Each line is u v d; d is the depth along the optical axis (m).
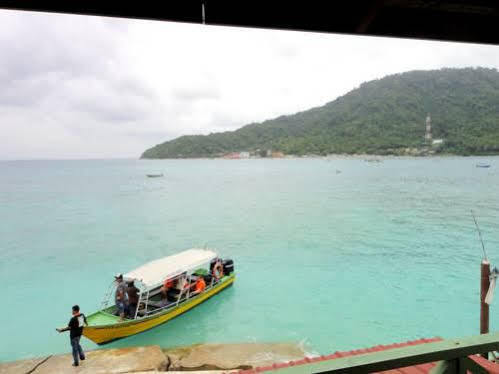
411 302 18.22
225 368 11.00
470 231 35.69
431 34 2.33
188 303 15.80
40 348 14.46
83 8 1.88
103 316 14.02
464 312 17.08
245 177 122.19
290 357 11.85
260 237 34.72
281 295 19.17
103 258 28.06
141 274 14.62
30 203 62.06
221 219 44.84
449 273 23.08
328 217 45.16
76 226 41.31
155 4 1.95
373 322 15.91
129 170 198.12
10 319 17.22
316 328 15.20
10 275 24.11
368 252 28.61
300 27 2.16
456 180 91.06
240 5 2.04
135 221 44.09
